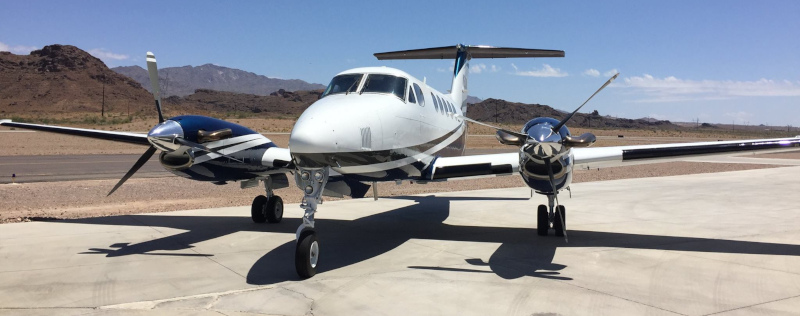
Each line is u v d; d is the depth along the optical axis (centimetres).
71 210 1188
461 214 1197
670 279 639
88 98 19775
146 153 881
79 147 3969
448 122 1074
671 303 545
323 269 688
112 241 859
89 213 1152
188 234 926
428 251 801
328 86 832
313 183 690
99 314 508
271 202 1036
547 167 769
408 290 589
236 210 1222
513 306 534
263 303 542
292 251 793
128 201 1355
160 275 653
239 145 897
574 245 847
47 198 1357
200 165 880
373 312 514
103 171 2131
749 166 3006
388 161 782
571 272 673
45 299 556
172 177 1966
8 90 18962
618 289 596
